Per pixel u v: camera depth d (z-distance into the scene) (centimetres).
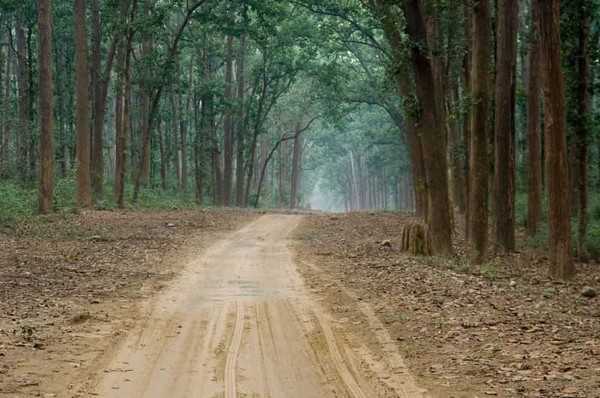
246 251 2197
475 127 1978
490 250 2356
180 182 6147
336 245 2417
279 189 8400
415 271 1678
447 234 2078
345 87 5494
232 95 6231
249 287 1494
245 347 962
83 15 3356
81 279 1551
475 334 1019
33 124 4141
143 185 4919
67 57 4728
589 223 2878
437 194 2069
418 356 913
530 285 1605
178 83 5022
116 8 3691
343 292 1409
